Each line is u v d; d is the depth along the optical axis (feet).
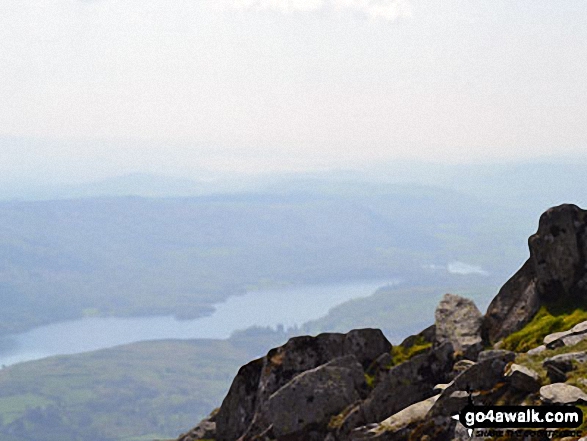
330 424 157.48
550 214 180.04
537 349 139.44
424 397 154.61
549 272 177.47
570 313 171.12
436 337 181.68
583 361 118.21
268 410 162.71
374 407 154.61
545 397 109.81
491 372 125.70
